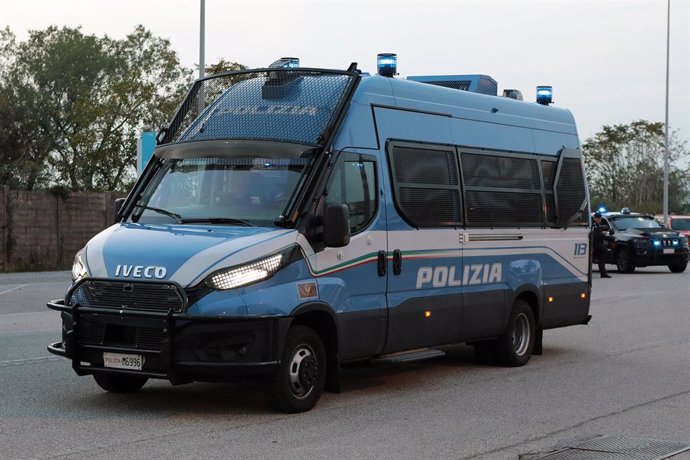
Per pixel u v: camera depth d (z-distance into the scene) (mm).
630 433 8391
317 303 8906
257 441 7754
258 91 9930
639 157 72062
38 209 31109
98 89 59219
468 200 11305
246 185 9258
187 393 9852
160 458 7129
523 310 12297
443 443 7871
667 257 32594
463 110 11484
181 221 9258
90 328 8516
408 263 10227
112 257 8602
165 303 8258
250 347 8336
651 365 12406
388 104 10273
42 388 9953
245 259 8391
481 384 10859
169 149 9828
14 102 57438
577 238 13430
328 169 9266
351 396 9969
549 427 8586
